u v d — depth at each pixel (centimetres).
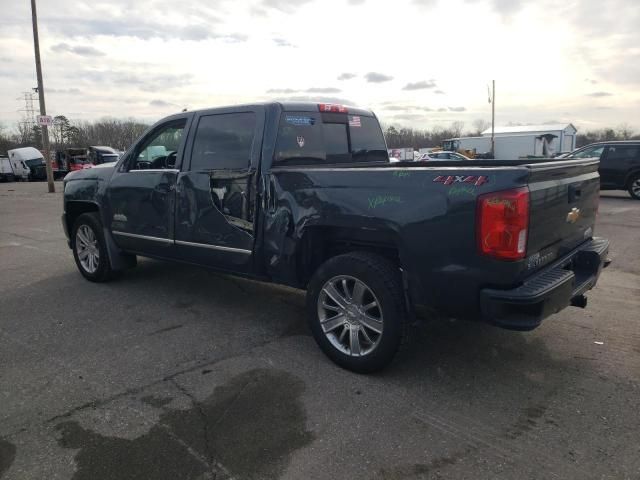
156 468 260
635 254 739
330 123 472
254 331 447
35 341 427
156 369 373
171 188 483
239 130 435
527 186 296
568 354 391
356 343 361
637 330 438
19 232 1051
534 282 311
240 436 288
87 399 330
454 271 313
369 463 263
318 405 320
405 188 328
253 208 416
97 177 575
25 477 254
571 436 284
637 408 312
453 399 326
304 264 399
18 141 7812
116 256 581
